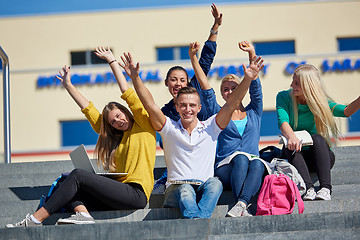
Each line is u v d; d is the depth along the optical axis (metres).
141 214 8.21
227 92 9.42
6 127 12.07
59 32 37.09
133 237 7.27
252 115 9.18
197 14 36.69
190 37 36.62
